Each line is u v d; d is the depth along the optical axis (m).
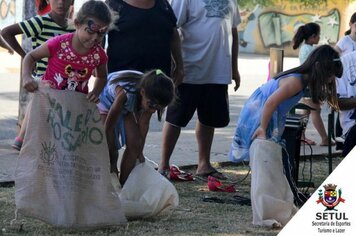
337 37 34.28
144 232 6.47
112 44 8.07
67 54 6.35
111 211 6.45
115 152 7.12
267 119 6.99
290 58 32.00
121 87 6.93
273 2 33.47
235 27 9.25
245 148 7.46
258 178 6.80
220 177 9.05
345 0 34.25
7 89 17.80
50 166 6.30
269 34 33.59
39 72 7.57
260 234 6.55
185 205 7.60
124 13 8.02
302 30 11.73
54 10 7.93
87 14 6.21
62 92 6.33
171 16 8.26
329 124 8.62
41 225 6.55
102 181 6.43
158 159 9.98
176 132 8.86
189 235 6.46
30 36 7.91
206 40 8.80
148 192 6.81
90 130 6.41
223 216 7.21
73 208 6.31
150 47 8.05
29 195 6.24
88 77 6.49
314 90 6.99
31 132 6.30
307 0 33.75
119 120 7.15
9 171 8.75
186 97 8.81
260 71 25.48
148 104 6.82
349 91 8.59
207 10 8.80
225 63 8.94
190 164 9.64
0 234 6.22
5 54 25.16
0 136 11.91
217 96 8.94
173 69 8.64
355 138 8.46
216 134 12.36
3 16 30.05
